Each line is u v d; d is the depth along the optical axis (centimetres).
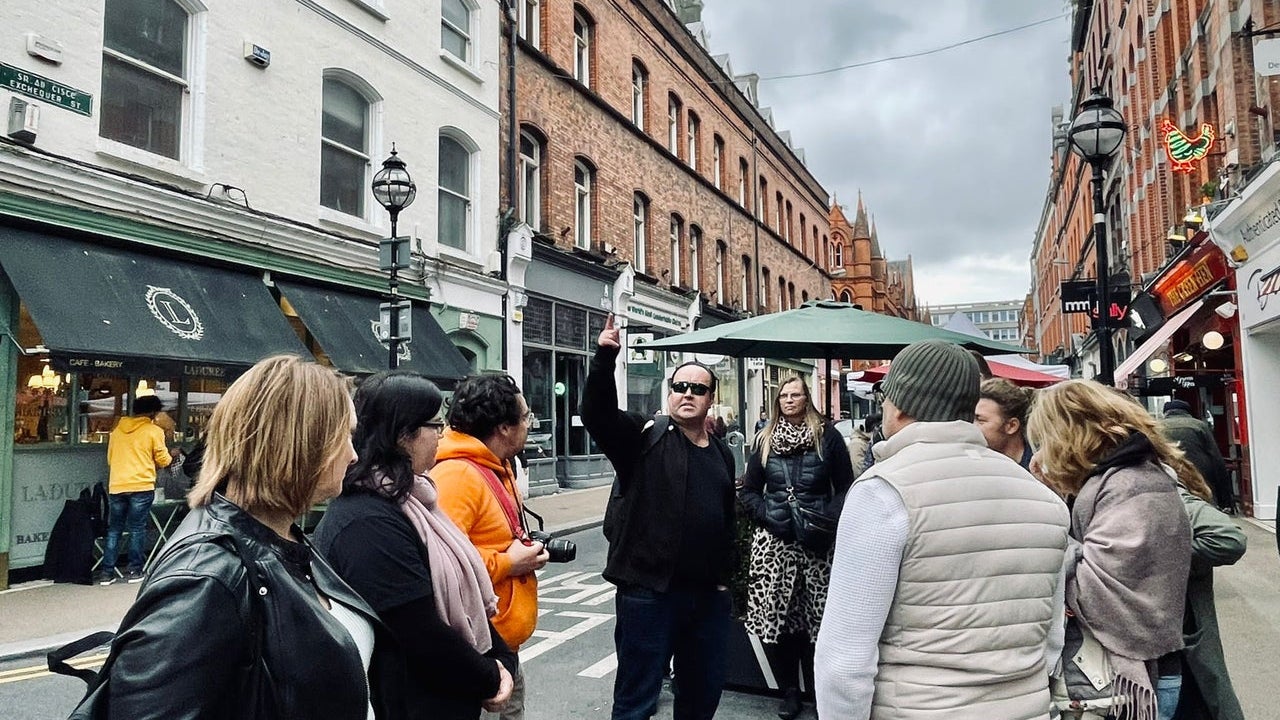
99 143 812
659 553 344
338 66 1123
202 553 140
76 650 146
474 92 1395
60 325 709
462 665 202
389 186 938
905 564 185
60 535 768
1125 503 234
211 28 943
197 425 936
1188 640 258
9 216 732
